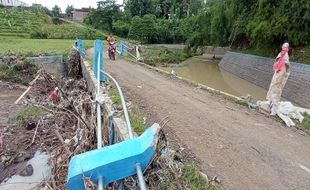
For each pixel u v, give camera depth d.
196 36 42.94
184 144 6.90
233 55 33.47
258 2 24.30
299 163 6.60
